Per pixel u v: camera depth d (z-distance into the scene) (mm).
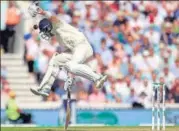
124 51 64562
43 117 56188
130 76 62281
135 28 67125
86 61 36156
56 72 36188
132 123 56125
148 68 63406
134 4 69250
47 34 36000
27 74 63531
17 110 56375
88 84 60469
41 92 36219
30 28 65250
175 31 67312
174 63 64000
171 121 55250
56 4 68750
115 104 58844
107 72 62438
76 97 59906
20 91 61969
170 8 69500
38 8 35781
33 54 63906
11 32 65875
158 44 65938
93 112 55844
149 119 56406
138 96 60500
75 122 55438
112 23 67375
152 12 68750
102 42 65125
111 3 69125
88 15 67875
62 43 35938
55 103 59188
